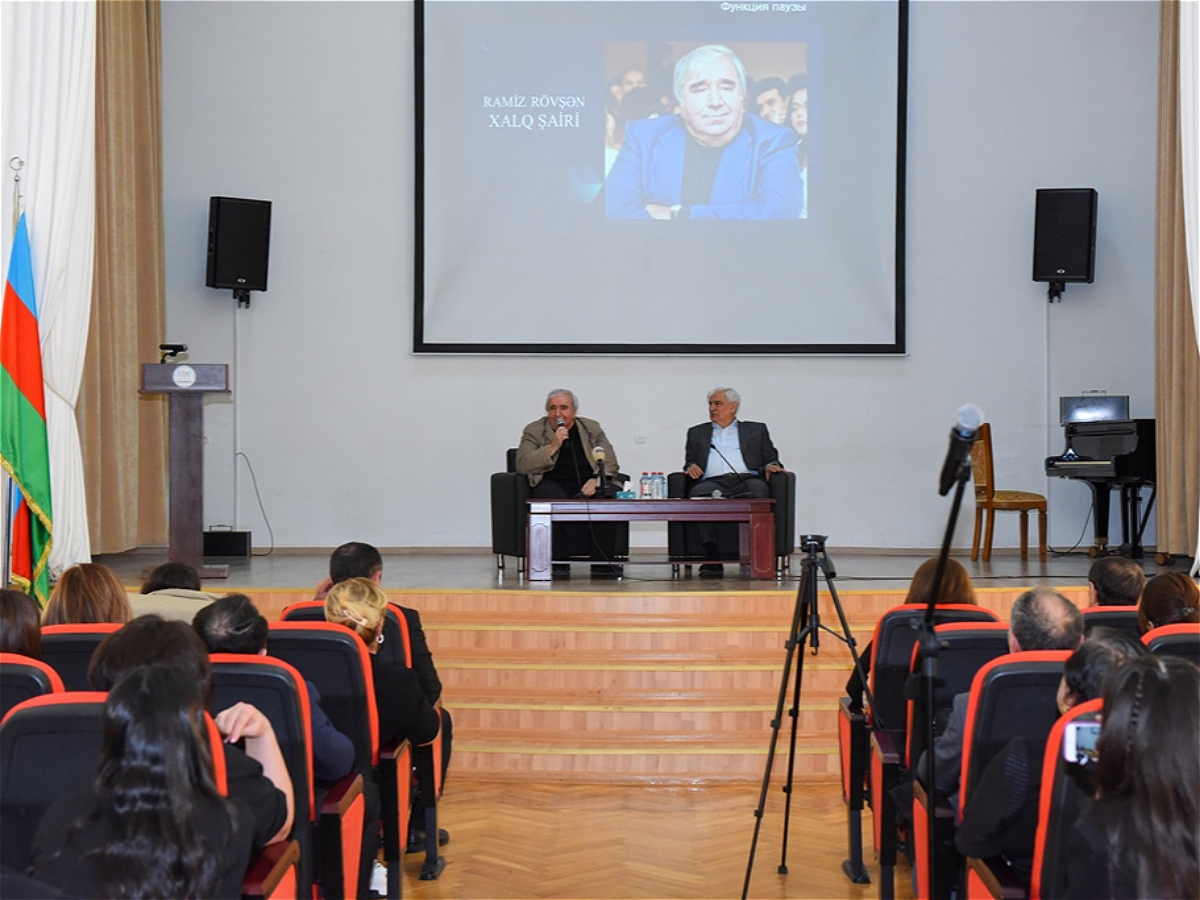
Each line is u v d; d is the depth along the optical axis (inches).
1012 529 331.3
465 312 333.1
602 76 331.6
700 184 331.6
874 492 332.5
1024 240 332.8
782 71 330.6
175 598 130.0
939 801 94.1
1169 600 109.0
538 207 332.8
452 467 334.3
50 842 61.5
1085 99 331.9
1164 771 57.0
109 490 296.8
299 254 335.3
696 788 174.2
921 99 333.7
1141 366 331.9
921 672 92.4
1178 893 56.2
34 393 217.9
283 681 87.4
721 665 195.5
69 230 230.5
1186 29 261.3
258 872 76.5
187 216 334.3
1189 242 262.1
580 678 194.5
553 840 147.3
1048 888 68.2
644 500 238.7
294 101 335.3
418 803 140.9
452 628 207.8
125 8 309.6
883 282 330.3
